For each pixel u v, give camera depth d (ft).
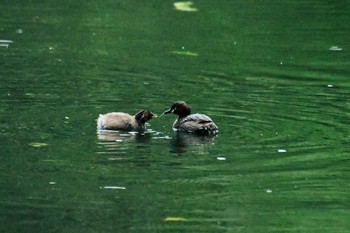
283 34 87.30
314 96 64.34
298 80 70.13
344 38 86.17
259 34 87.30
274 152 49.55
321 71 73.72
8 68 70.49
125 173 45.47
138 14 94.53
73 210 40.37
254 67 74.64
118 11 95.81
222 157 48.62
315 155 49.06
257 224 39.29
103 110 58.59
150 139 52.26
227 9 96.73
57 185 43.42
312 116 58.23
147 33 86.48
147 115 54.65
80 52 77.87
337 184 44.39
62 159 47.44
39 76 68.08
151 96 63.41
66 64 72.90
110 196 42.16
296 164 47.44
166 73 71.20
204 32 87.45
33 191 42.55
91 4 98.89
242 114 58.54
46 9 95.81
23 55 75.61
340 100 63.21
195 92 65.00
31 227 38.40
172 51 79.71
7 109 57.77
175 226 38.91
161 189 43.34
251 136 52.95
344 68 75.05
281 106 61.00
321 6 98.48
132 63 74.49
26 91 63.00
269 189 43.60
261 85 67.97
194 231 38.34
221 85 67.72
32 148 49.24
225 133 53.72
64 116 56.54
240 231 38.50
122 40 83.46
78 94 62.90
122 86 66.13
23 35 83.66
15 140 50.72
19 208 40.47
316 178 45.34
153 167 46.62
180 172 45.80
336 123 56.39
